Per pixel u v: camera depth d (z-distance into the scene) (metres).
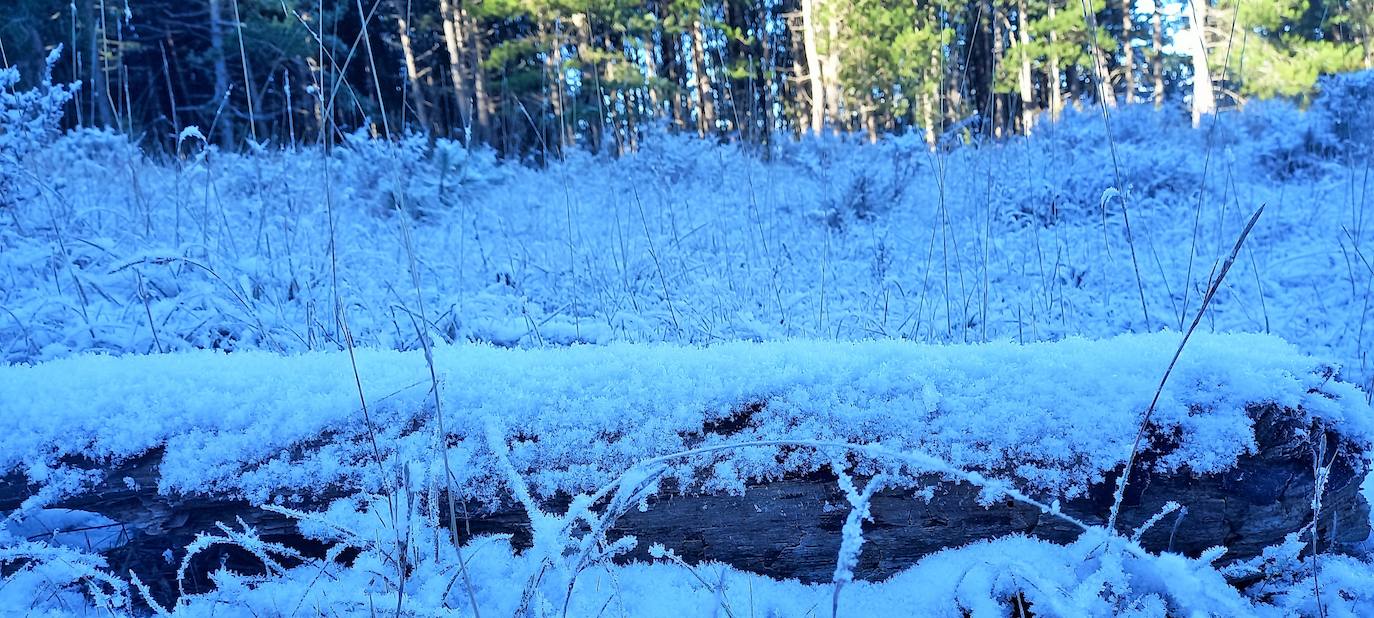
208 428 1.30
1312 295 3.61
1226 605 1.12
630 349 1.46
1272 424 1.29
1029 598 1.24
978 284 3.39
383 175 5.93
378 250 4.29
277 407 1.32
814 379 1.35
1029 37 17.61
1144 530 1.24
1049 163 6.30
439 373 1.35
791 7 16.39
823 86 14.05
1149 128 8.55
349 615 1.18
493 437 1.22
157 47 12.49
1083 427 1.29
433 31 17.05
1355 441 1.34
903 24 13.66
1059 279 3.69
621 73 13.63
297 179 4.87
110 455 1.27
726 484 1.30
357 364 1.42
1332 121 7.42
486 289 3.75
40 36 9.05
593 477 1.30
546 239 4.89
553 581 1.26
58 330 2.58
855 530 0.94
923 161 6.22
